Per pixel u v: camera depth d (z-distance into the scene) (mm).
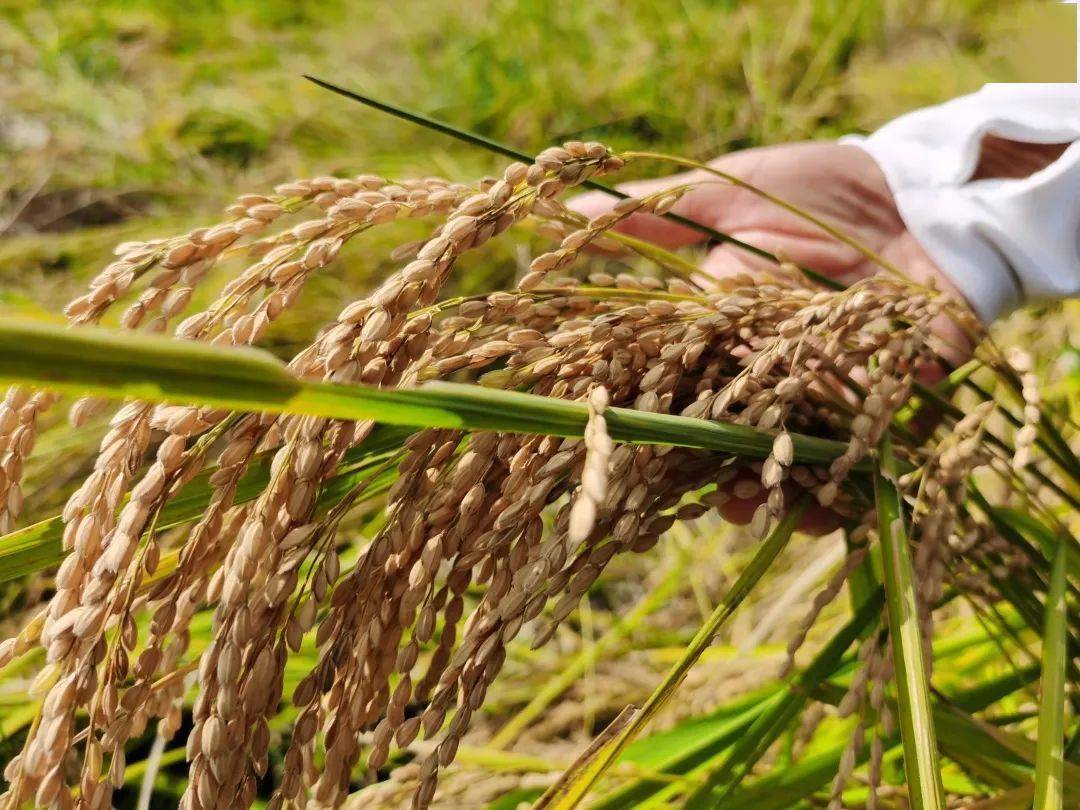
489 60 3045
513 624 720
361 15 3371
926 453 1012
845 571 896
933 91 2793
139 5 3455
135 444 669
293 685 1438
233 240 736
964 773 1142
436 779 715
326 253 743
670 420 714
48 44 3191
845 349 932
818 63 3025
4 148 2857
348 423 705
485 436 733
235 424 718
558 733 1609
